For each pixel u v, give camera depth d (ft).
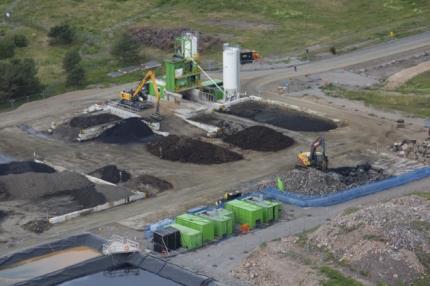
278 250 172.04
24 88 310.86
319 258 166.71
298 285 158.51
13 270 175.73
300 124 269.64
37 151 252.62
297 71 331.57
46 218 198.80
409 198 190.39
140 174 229.45
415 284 153.89
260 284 162.09
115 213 202.28
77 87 323.16
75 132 266.36
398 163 232.73
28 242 187.11
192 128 270.26
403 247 160.56
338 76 323.98
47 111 294.46
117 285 168.96
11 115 291.17
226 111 284.20
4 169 228.63
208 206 202.69
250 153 245.65
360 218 172.96
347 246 166.40
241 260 173.47
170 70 291.17
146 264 175.32
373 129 263.90
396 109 284.41
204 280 164.55
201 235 181.57
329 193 207.82
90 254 182.50
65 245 184.96
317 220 193.57
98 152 250.37
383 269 156.76
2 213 202.59
